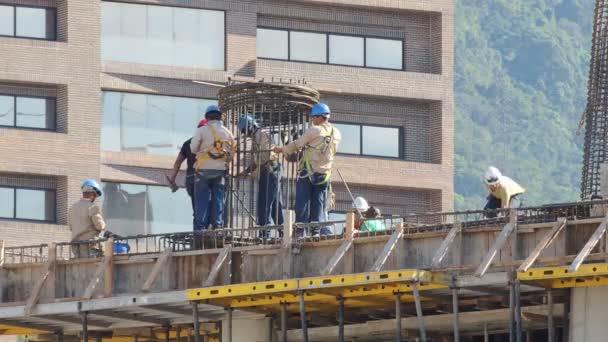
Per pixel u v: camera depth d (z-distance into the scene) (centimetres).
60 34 11400
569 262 5791
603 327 5888
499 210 5969
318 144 6638
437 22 12062
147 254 6681
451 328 6378
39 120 11344
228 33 11644
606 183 6038
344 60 11925
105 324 7106
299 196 6656
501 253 5947
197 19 11631
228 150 6781
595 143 7375
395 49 12038
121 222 11450
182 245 6744
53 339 7562
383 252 6084
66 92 11350
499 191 6334
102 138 11444
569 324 5997
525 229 5909
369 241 6203
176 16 11600
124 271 6744
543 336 6322
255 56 11681
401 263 6112
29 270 7025
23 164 11238
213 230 6619
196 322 6475
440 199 11969
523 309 6112
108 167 11406
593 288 5925
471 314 6309
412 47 12062
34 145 11275
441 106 12025
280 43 11800
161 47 11575
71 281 6888
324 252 6322
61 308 6838
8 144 11238
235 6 11669
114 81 11444
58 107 11375
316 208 6662
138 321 6962
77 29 11394
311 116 6769
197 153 6775
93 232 7019
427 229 6128
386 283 6031
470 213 6097
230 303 6531
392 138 11994
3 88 11294
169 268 6625
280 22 11800
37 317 6988
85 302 6775
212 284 6462
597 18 7519
